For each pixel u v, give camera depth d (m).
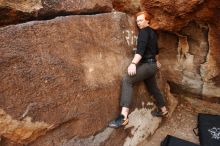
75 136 2.72
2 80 2.17
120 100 3.23
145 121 3.68
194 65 4.34
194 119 4.24
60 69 2.57
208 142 3.62
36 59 2.40
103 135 3.02
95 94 2.92
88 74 2.87
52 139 2.53
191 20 3.93
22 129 2.29
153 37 3.27
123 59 3.34
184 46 4.30
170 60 4.48
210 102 4.50
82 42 2.85
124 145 3.29
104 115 3.04
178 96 4.66
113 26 3.27
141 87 3.61
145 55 3.28
